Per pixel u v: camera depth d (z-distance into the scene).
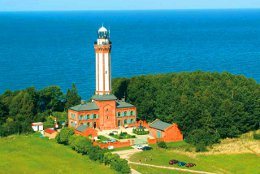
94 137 197.88
